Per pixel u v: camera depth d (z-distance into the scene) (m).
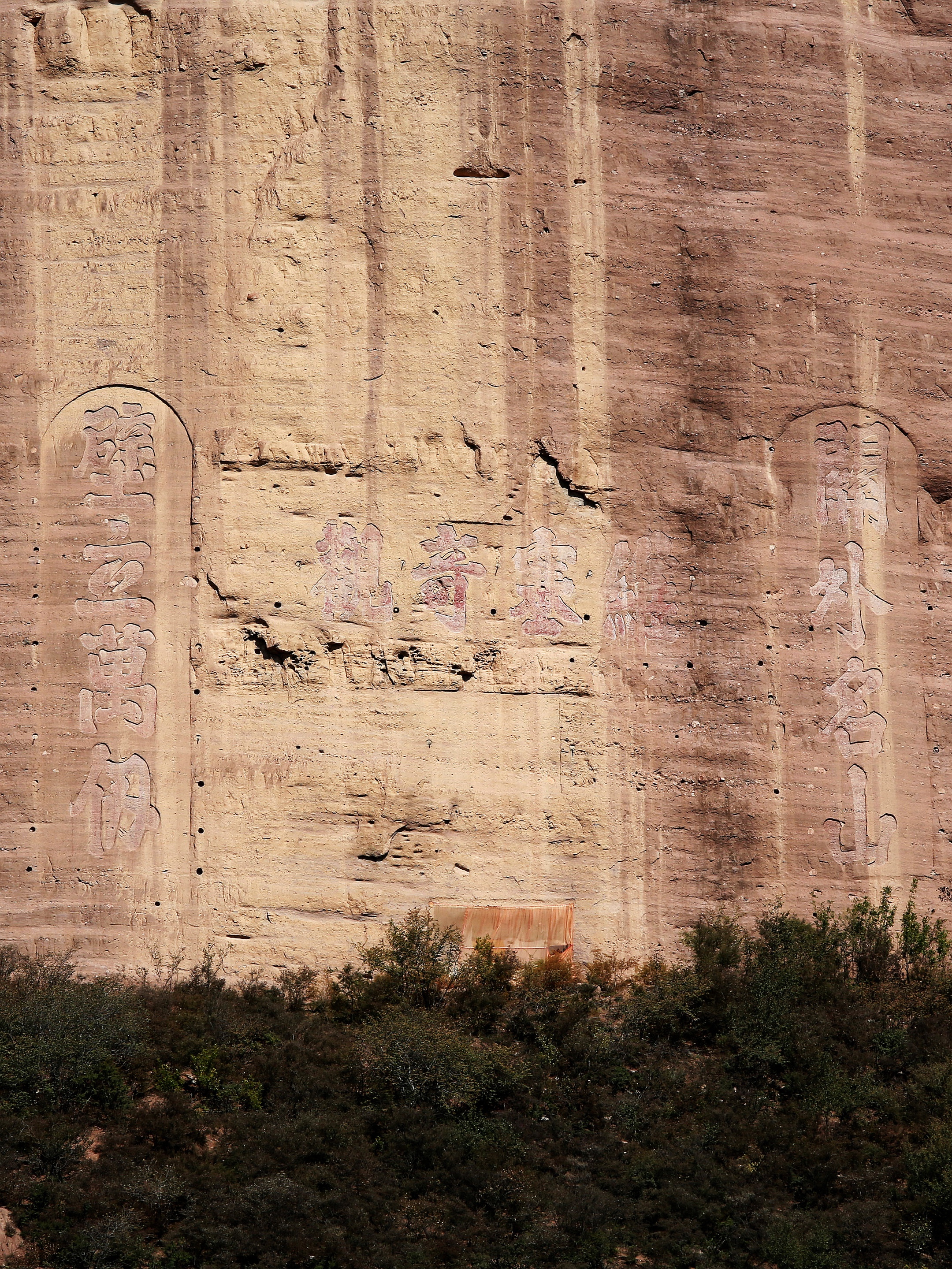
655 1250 14.34
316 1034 16.08
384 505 18.44
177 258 18.69
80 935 17.36
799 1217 14.66
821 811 18.42
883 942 17.53
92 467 18.33
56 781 17.70
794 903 18.17
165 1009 16.27
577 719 18.25
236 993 16.94
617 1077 15.91
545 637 18.41
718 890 18.05
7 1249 13.76
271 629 18.05
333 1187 14.52
